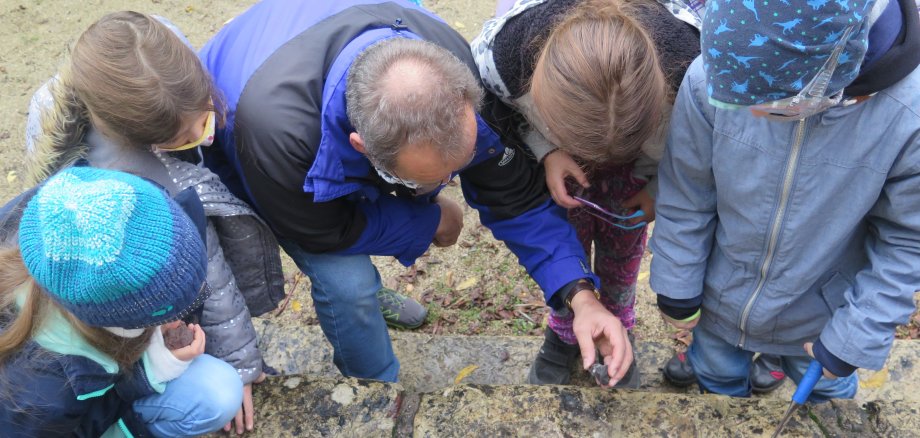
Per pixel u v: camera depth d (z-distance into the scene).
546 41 1.71
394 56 1.67
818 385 2.32
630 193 2.21
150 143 1.70
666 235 1.96
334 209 2.07
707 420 1.94
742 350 2.29
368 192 2.07
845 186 1.64
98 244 1.35
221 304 1.94
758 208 1.76
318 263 2.26
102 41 1.61
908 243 1.66
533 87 1.69
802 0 1.26
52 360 1.58
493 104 2.01
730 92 1.42
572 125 1.61
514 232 2.17
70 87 1.66
